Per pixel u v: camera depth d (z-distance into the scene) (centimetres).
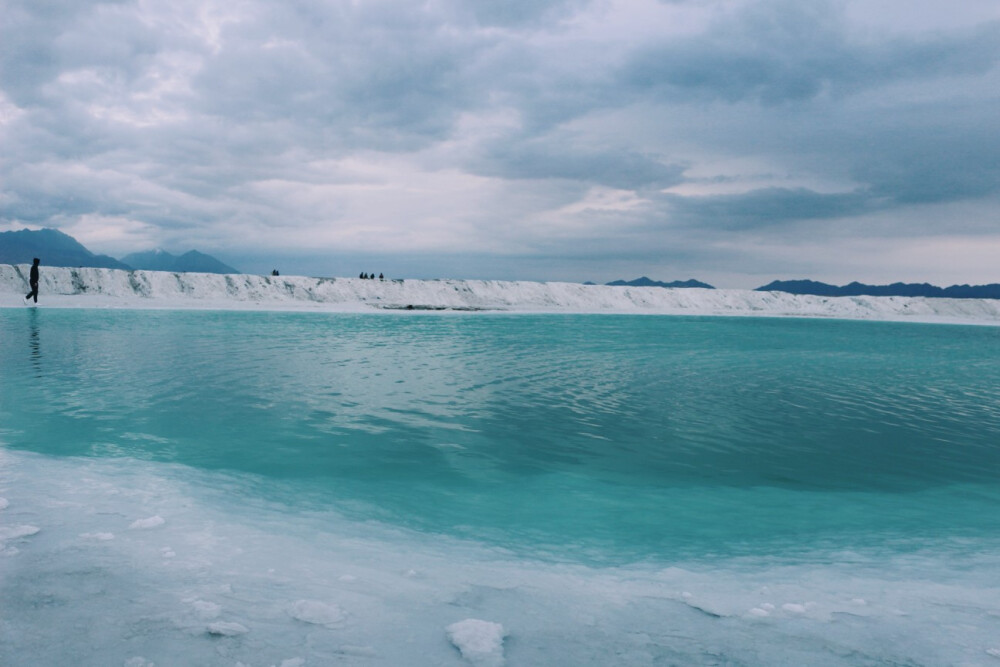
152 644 244
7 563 322
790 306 5300
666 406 1036
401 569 364
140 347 1614
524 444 775
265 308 3312
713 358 1767
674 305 5012
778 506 575
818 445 809
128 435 744
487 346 1944
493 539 459
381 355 1614
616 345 2089
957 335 3116
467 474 648
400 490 584
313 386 1121
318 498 537
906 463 732
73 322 2288
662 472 679
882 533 500
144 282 3641
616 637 279
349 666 235
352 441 757
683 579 375
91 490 485
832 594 349
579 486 622
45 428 766
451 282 4588
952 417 1005
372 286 4244
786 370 1553
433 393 1095
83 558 334
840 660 262
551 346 1997
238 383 1127
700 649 269
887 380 1432
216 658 235
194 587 303
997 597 348
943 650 275
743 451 771
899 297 5347
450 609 303
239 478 582
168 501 472
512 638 271
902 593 353
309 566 352
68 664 227
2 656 230
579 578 371
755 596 344
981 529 512
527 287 4791
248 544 383
